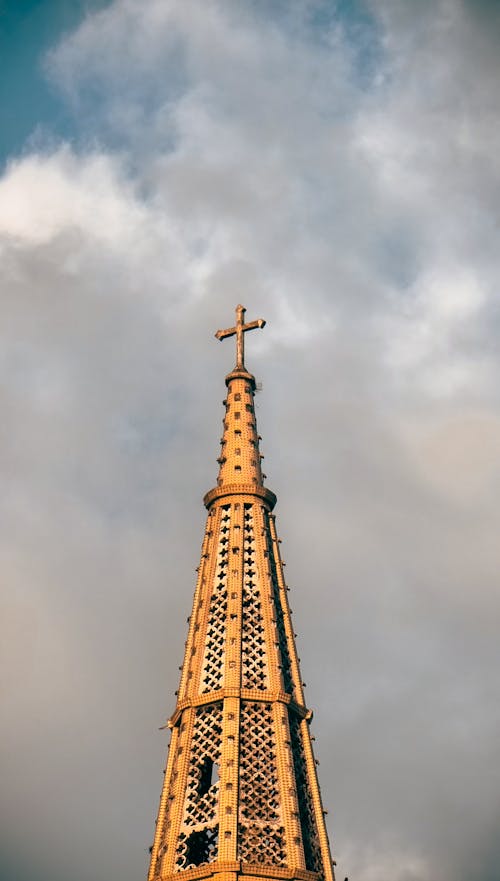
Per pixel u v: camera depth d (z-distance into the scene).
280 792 80.31
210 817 79.94
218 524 97.69
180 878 76.56
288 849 77.50
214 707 85.44
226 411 107.56
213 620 91.25
